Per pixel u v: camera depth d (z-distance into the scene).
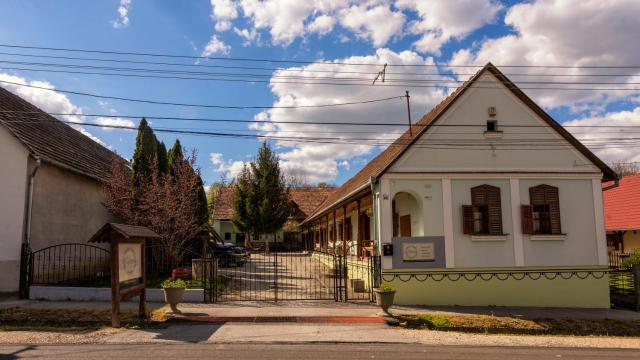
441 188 15.37
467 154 15.62
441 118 15.75
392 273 14.76
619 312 14.33
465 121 15.81
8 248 14.24
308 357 8.30
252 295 15.47
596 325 12.47
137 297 13.95
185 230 18.41
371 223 18.55
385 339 10.07
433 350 9.18
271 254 39.78
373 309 13.31
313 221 37.41
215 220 48.94
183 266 21.09
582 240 15.59
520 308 14.57
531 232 15.31
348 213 24.45
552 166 15.85
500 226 15.32
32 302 13.21
